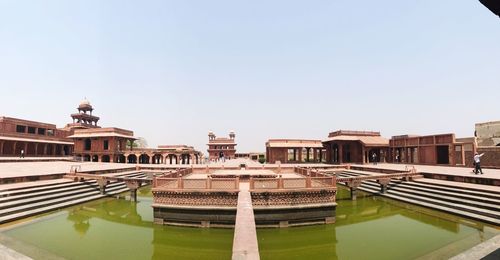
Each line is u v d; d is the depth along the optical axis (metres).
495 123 34.12
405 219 14.43
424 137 34.28
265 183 13.62
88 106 61.59
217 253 10.32
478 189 15.58
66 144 52.53
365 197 20.91
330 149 41.78
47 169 26.16
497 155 27.52
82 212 16.38
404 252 10.01
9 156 41.16
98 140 45.34
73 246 10.80
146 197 22.00
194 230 12.77
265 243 11.28
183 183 13.73
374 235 12.07
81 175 21.53
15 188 16.56
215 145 70.00
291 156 66.38
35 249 10.34
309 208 13.45
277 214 13.12
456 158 31.44
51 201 16.64
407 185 20.41
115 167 30.55
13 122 44.06
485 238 10.75
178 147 57.75
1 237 11.41
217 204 13.35
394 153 39.72
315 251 10.44
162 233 12.42
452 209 14.75
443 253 9.66
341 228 13.13
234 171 24.91
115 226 13.64
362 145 37.91
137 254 10.11
